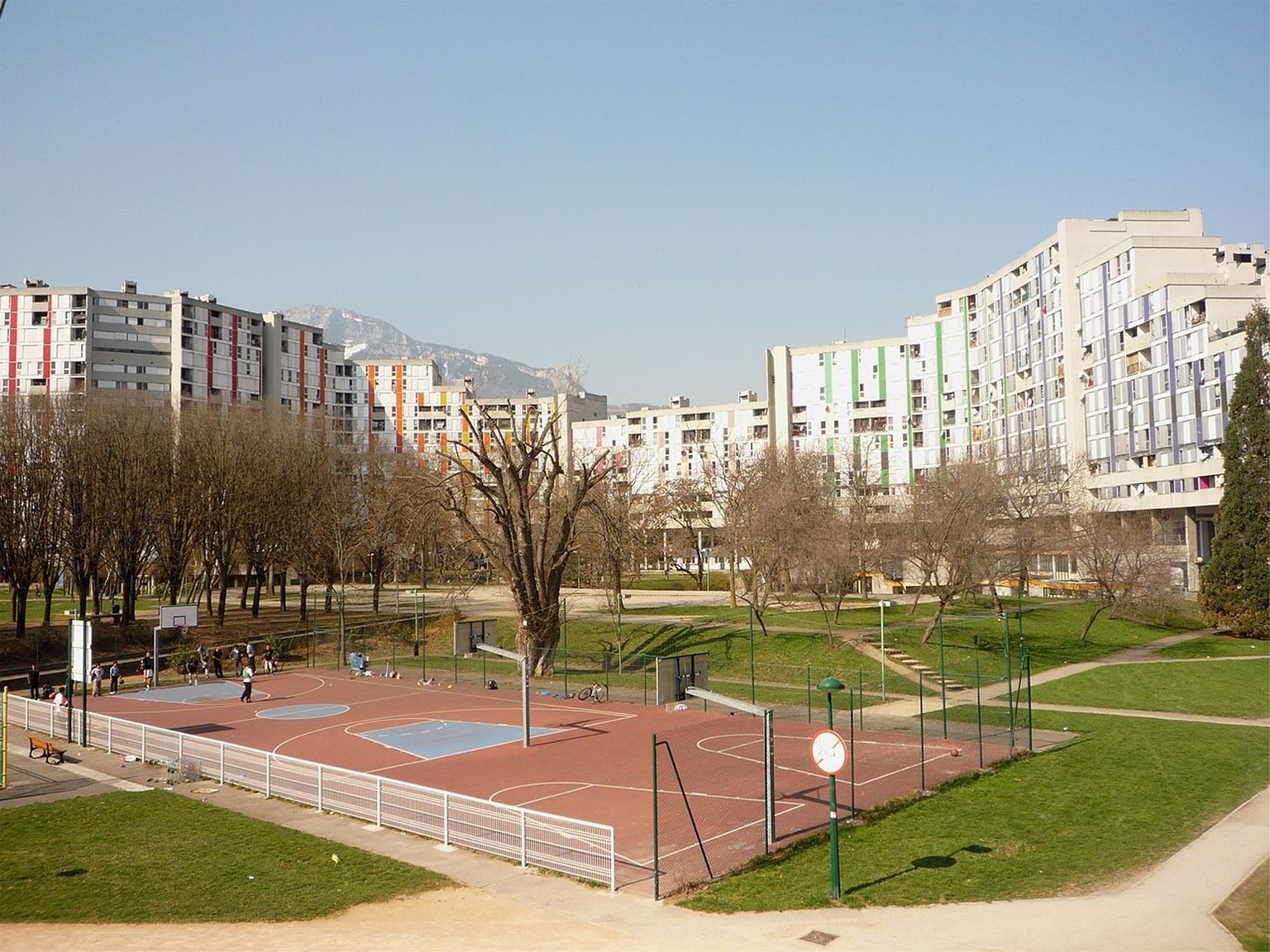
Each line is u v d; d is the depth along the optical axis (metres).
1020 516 71.56
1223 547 67.50
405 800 27.98
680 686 48.28
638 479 150.12
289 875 22.11
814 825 25.67
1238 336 74.25
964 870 21.81
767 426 163.12
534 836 24.45
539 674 59.41
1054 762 33.12
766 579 71.31
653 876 21.58
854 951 17.22
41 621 75.56
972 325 120.94
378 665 65.81
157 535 72.56
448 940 18.05
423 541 87.62
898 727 40.03
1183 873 21.39
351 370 178.25
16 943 18.27
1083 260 99.12
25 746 39.06
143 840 25.23
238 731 41.88
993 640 63.09
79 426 71.69
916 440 125.38
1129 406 89.56
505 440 73.00
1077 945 17.39
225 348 151.88
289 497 80.50
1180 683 50.19
